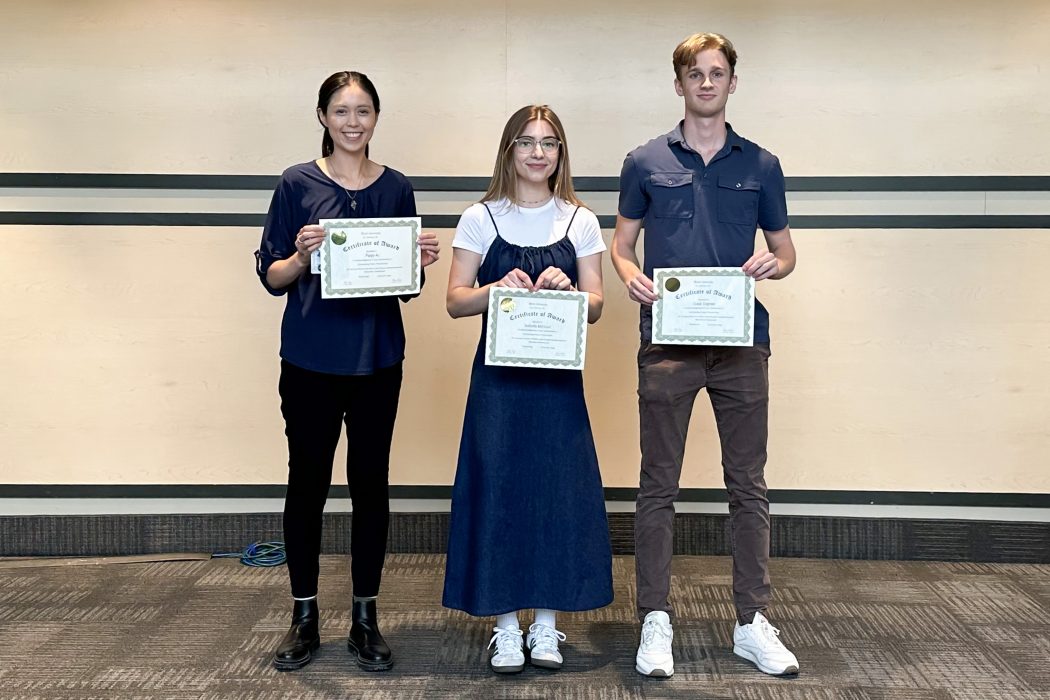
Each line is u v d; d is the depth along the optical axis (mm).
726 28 3283
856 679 2361
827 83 3277
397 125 3330
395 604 2889
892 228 3305
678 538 3377
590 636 2650
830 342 3348
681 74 2379
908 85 3260
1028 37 3217
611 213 3344
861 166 3289
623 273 2438
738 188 2383
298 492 2434
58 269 3352
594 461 2436
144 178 3324
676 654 2521
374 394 2418
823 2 3262
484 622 2752
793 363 3359
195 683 2338
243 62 3309
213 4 3293
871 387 3350
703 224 2385
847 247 3320
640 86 3307
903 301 3322
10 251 3344
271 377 3396
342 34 3307
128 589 3035
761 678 2373
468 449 2412
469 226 2379
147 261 3357
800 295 3344
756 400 2432
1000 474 3332
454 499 2426
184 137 3322
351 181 2375
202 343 3385
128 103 3311
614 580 3115
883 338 3336
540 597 2371
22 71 3291
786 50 3279
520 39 3307
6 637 2631
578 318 2271
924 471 3355
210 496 3414
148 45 3297
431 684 2338
